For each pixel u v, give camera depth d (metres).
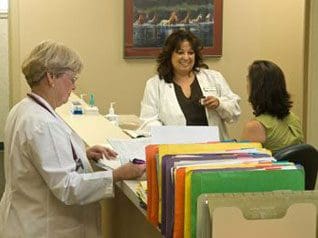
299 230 1.20
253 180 1.26
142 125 3.15
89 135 2.54
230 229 1.16
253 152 1.46
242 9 4.95
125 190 1.74
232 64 5.00
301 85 4.75
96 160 1.97
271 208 1.19
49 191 1.72
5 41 5.88
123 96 4.83
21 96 4.69
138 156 1.94
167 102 3.27
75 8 4.66
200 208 1.19
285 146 2.82
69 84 1.72
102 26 4.72
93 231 1.86
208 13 4.86
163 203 1.36
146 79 4.85
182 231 1.26
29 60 1.69
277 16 4.99
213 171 1.24
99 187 1.67
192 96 3.30
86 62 4.72
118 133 2.63
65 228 1.76
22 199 1.74
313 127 4.06
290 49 4.97
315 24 3.96
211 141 1.74
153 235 1.83
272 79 2.83
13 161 1.72
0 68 5.94
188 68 3.30
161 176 1.38
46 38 4.64
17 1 4.57
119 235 2.35
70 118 3.11
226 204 1.17
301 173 1.29
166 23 4.78
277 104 2.83
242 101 5.04
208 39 4.90
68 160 1.66
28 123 1.65
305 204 1.20
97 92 4.77
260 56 5.02
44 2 4.61
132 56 4.79
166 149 1.45
